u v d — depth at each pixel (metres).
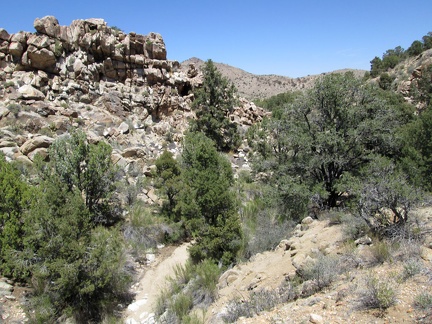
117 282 12.03
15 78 22.16
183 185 16.88
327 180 18.11
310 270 7.39
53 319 10.48
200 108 27.14
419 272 5.70
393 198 8.05
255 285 8.88
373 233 8.14
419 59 59.59
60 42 23.92
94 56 25.81
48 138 17.94
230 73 160.38
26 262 11.05
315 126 18.92
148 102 26.42
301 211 16.16
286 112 19.58
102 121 22.98
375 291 5.25
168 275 13.73
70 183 14.71
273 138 23.70
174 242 16.67
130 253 14.57
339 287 6.36
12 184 11.99
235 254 12.97
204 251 13.36
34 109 20.75
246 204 18.27
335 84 17.55
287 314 6.02
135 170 20.03
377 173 11.10
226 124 27.55
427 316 4.53
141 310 11.35
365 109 18.27
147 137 24.42
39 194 11.97
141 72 27.39
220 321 7.52
